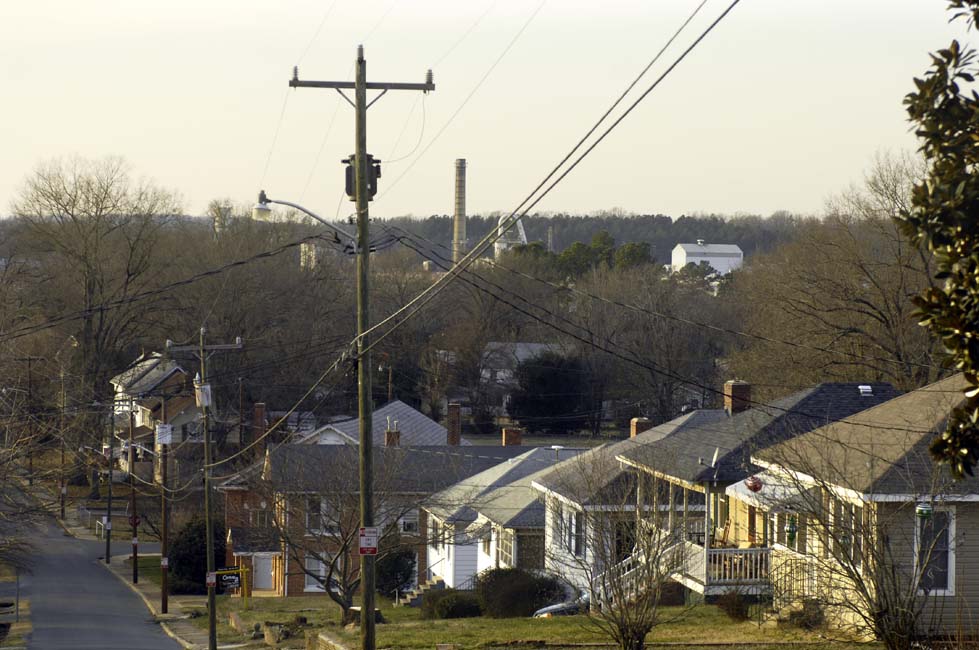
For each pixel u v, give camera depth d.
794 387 196.25
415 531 178.50
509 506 154.25
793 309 197.88
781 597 84.00
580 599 88.50
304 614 164.00
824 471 81.31
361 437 86.19
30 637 159.12
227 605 185.25
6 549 161.38
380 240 92.25
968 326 30.02
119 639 157.50
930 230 31.56
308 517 163.00
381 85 84.94
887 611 69.44
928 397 96.50
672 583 114.94
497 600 132.75
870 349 195.75
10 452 146.88
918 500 78.12
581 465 114.06
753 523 112.88
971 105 31.98
